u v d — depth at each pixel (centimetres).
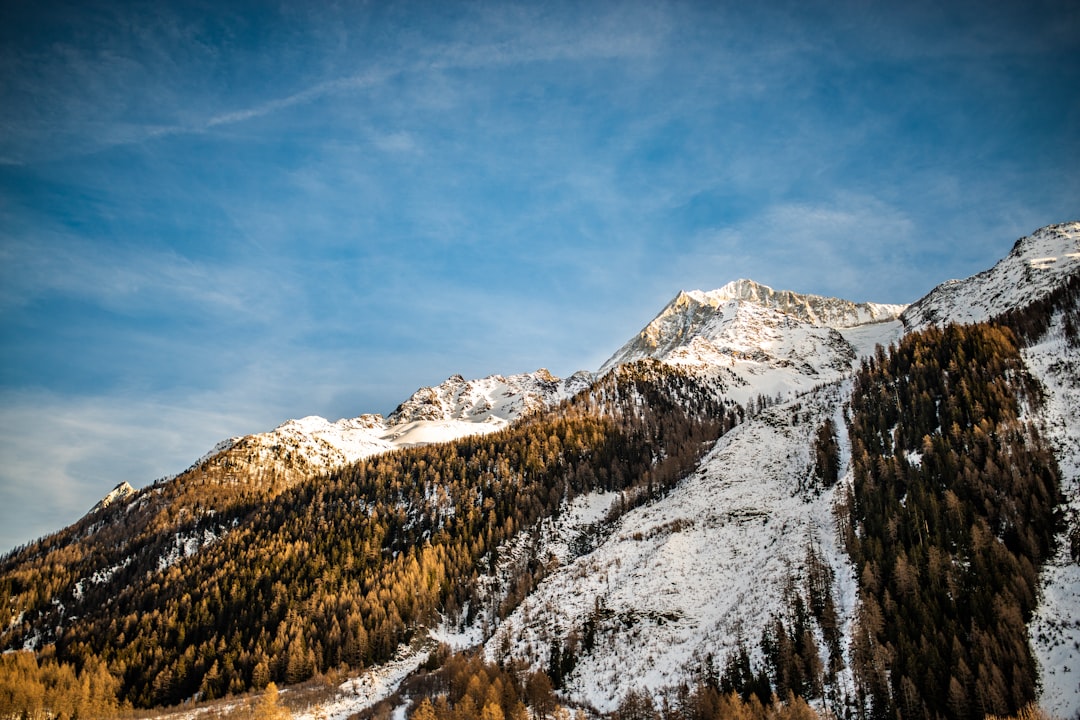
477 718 10688
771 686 10438
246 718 13538
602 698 11675
